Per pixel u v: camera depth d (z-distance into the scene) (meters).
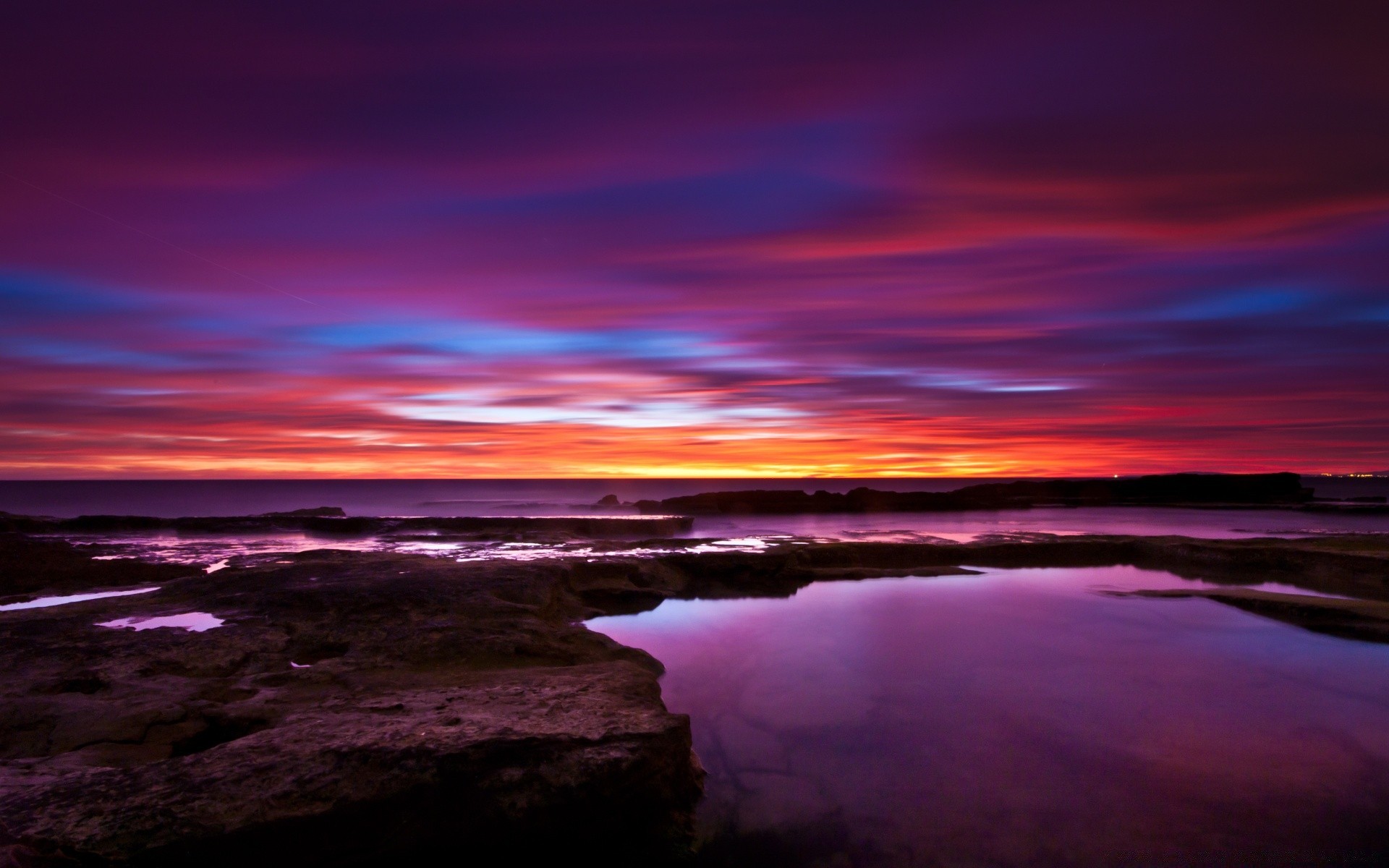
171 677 7.53
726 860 5.87
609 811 5.59
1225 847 6.07
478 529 24.81
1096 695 9.63
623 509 47.75
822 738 8.28
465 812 5.18
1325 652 11.44
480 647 8.90
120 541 22.06
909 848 6.05
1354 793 6.95
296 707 6.69
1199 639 12.38
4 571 14.54
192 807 4.64
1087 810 6.61
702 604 14.91
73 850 4.24
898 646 11.98
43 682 7.16
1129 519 39.00
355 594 10.61
